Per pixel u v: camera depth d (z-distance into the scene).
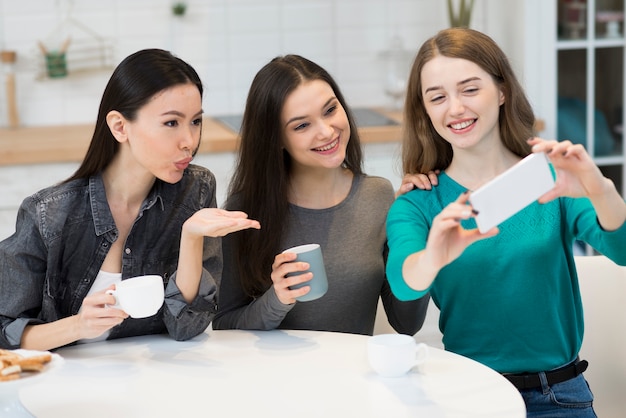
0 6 4.59
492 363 2.24
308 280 2.15
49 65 4.60
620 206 1.99
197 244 2.13
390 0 4.84
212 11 4.73
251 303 2.37
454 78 2.15
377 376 1.92
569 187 1.96
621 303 2.51
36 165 3.93
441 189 2.31
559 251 2.23
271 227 2.38
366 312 2.47
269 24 4.79
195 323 2.18
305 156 2.34
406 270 1.96
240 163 2.41
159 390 1.88
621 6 4.31
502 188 1.76
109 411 1.78
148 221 2.22
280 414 1.75
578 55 4.30
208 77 4.79
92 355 2.10
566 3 4.25
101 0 4.65
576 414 2.20
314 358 2.04
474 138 2.18
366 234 2.46
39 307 2.19
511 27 4.41
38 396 1.86
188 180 2.29
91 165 2.17
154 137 2.07
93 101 4.74
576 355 2.28
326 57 4.86
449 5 4.46
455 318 2.28
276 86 2.31
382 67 4.88
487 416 1.71
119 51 4.70
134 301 1.97
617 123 4.38
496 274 2.22
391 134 4.09
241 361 2.04
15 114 4.60
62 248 2.15
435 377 1.91
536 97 4.29
